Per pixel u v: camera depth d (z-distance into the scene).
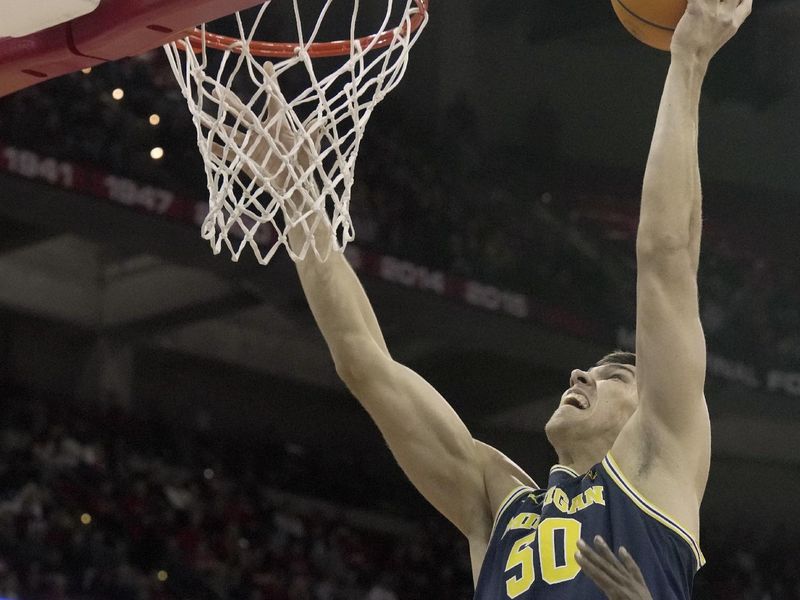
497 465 3.04
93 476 11.20
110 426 12.19
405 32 3.38
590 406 2.88
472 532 2.99
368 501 13.41
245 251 11.57
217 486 12.23
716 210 14.31
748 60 14.05
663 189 2.60
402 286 12.50
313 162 3.06
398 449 3.06
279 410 13.74
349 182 3.10
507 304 13.00
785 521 14.10
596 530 2.54
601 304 13.45
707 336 13.84
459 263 12.89
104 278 12.83
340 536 12.55
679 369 2.55
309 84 10.65
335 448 13.81
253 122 3.06
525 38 13.77
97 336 12.89
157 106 11.38
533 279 13.24
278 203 3.00
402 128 13.34
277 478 13.06
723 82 14.17
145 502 11.21
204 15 2.64
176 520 11.27
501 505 2.85
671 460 2.56
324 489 13.28
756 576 13.82
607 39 13.80
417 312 12.56
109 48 2.80
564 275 13.41
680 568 2.51
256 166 3.02
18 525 10.12
